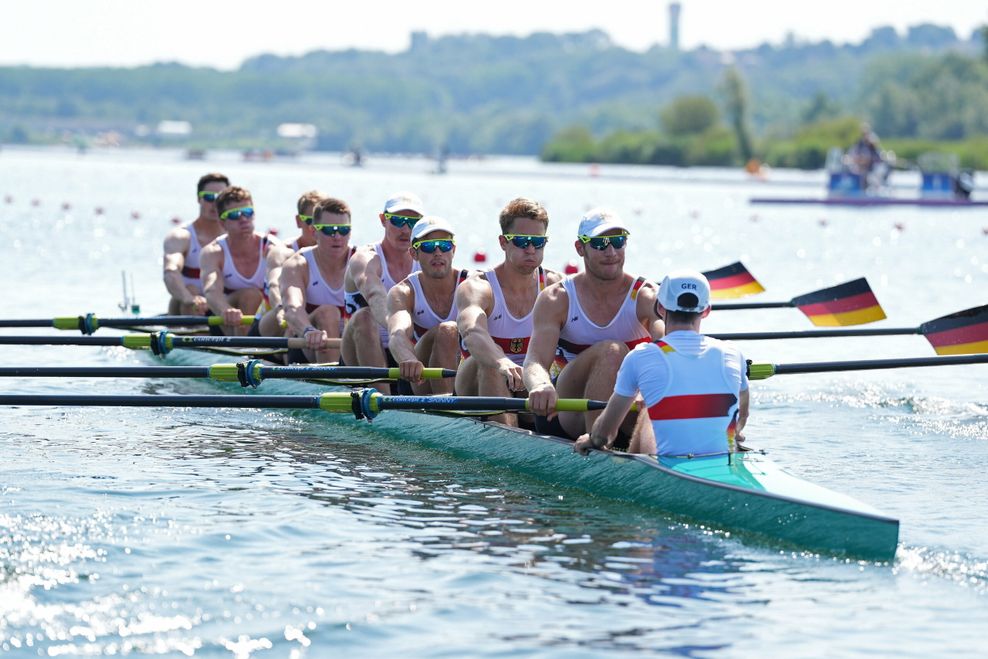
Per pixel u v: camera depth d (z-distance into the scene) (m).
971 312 20.75
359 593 11.97
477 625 11.22
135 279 40.81
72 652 10.59
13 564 12.57
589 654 10.62
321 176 151.50
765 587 12.22
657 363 14.59
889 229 72.25
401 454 18.09
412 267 21.36
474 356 17.03
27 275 41.03
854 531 12.96
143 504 14.90
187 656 10.55
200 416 20.95
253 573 12.49
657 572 12.65
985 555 13.19
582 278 16.56
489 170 192.62
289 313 22.41
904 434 19.50
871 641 10.94
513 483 16.33
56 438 18.80
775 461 17.56
